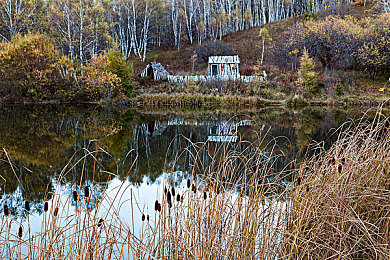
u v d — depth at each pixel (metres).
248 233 2.09
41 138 8.56
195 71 28.59
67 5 23.06
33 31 25.02
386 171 2.43
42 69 20.08
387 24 22.14
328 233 2.11
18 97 19.95
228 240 2.05
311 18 33.34
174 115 14.59
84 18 23.50
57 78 20.41
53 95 20.55
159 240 1.97
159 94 20.31
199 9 45.41
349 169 2.23
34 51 19.41
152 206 3.55
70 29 23.66
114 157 6.30
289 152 6.04
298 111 15.28
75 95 20.31
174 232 2.07
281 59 25.91
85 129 10.29
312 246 2.09
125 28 42.19
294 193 2.26
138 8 39.19
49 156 6.40
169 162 5.63
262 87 21.08
